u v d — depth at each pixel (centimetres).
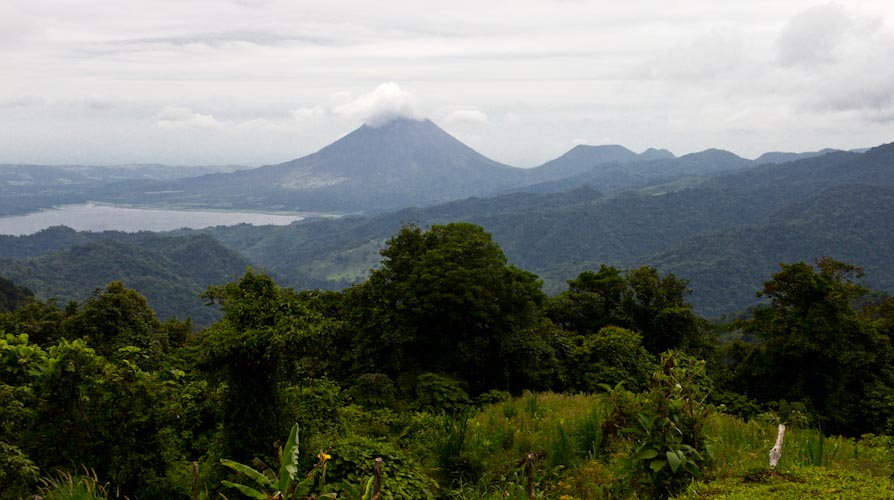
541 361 1853
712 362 2756
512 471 652
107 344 1481
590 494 484
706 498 327
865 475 370
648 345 2844
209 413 850
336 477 604
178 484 644
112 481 583
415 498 586
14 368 566
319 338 784
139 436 636
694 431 403
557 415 924
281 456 268
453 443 773
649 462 389
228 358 753
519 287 1986
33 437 565
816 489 323
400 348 1733
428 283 1777
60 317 2705
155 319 1811
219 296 833
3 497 468
